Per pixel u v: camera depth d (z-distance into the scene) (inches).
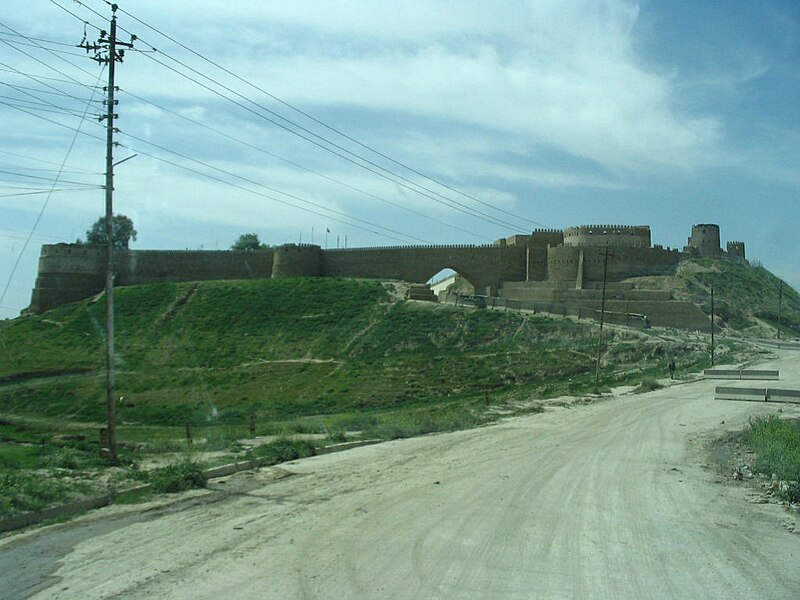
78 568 325.4
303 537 372.5
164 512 445.4
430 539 368.2
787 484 527.5
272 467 621.9
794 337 3459.6
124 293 3688.5
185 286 3703.3
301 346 2910.9
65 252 3937.0
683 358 2378.2
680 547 365.4
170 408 2116.1
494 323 2888.8
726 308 3646.7
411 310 3152.1
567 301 3284.9
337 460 655.1
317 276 4055.1
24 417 2044.8
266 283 3688.5
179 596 283.6
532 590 294.2
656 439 799.7
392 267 3946.9
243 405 2140.7
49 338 3184.1
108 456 692.7
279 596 282.2
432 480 536.7
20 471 548.4
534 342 2669.8
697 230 4522.6
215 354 2861.7
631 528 399.9
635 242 4101.9
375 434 879.7
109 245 776.9
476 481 531.2
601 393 1572.3
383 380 2282.2
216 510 446.0
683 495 497.4
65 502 458.3
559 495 482.3
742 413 1088.2
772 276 4559.5
